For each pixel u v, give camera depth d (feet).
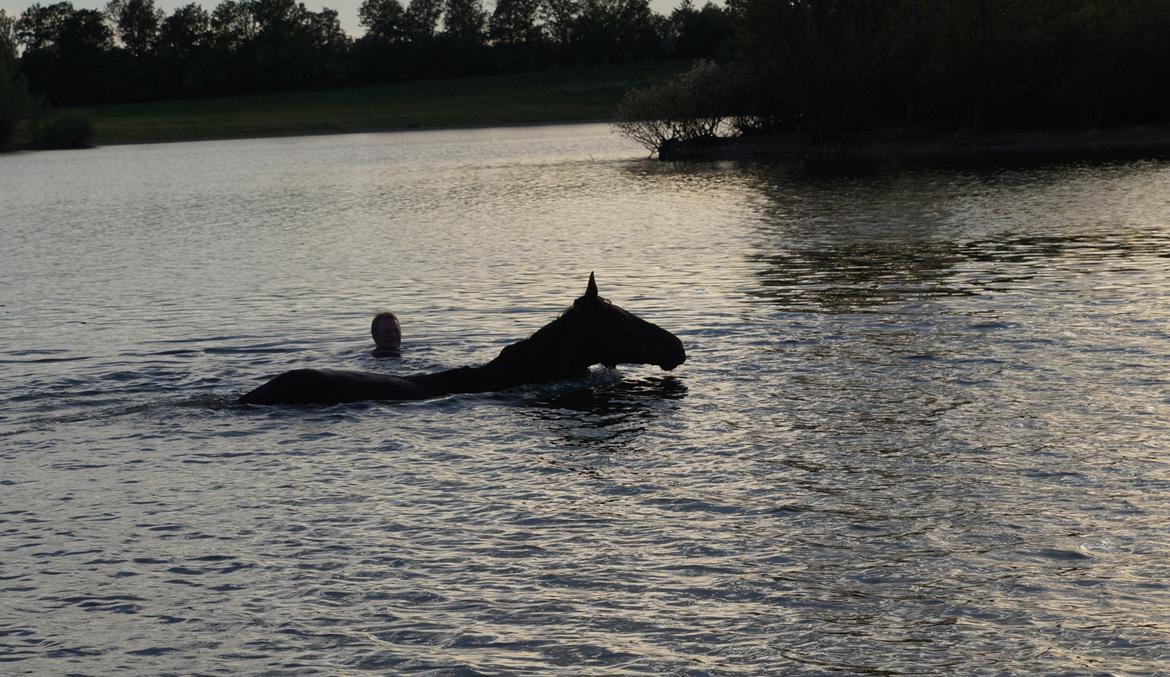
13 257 93.04
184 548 26.99
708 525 27.43
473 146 288.30
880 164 176.04
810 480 30.35
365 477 32.17
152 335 54.90
